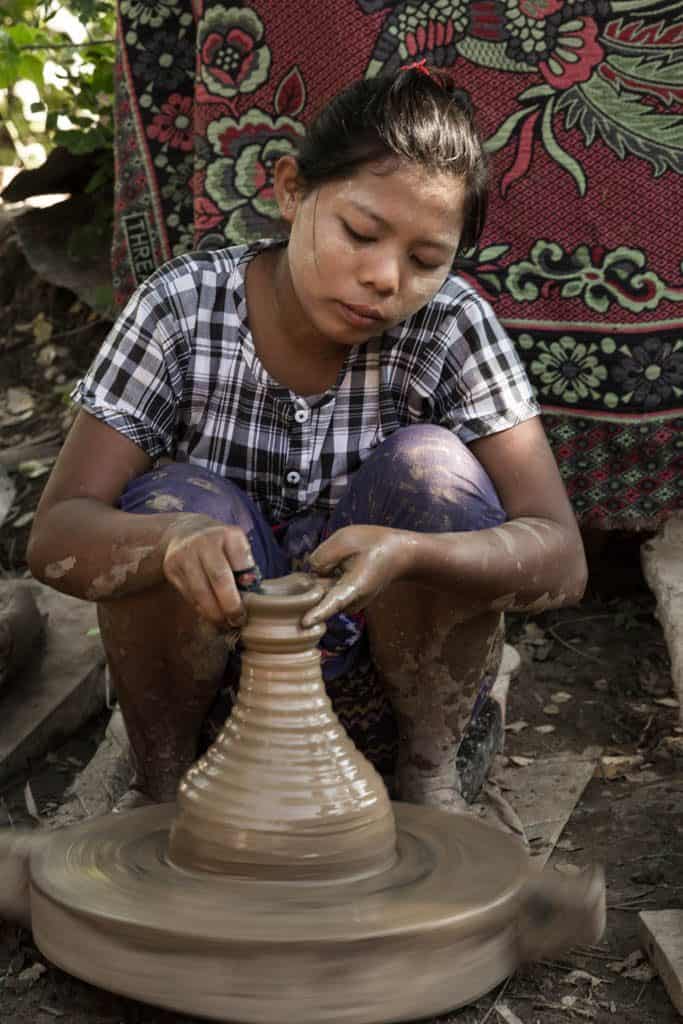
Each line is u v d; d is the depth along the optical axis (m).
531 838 2.69
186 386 2.49
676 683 2.81
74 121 4.78
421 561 2.12
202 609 2.01
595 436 3.46
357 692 2.60
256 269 2.50
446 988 1.91
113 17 4.92
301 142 2.33
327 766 1.97
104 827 2.18
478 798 2.75
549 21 3.29
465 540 2.19
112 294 4.92
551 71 3.31
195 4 3.38
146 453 2.46
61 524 2.27
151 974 1.85
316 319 2.29
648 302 3.38
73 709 3.25
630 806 2.88
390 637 2.38
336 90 3.34
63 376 5.04
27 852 2.17
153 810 2.25
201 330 2.48
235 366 2.49
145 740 2.52
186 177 3.63
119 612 2.34
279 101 3.39
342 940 1.79
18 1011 2.07
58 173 5.02
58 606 3.66
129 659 2.41
